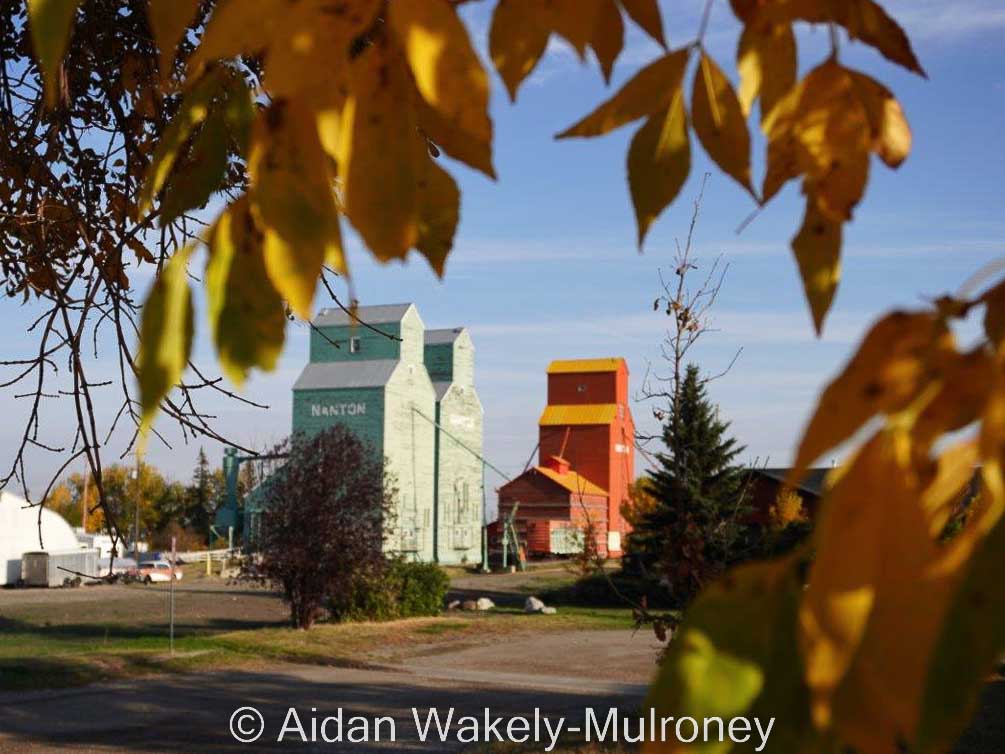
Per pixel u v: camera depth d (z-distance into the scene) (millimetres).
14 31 3400
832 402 584
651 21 868
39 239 3494
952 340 593
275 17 724
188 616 31734
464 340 52219
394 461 46375
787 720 627
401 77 734
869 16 885
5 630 27281
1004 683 10141
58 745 12953
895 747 549
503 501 54531
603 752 10109
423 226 882
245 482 44281
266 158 724
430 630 26516
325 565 26141
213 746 12773
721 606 665
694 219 7762
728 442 12094
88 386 3311
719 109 886
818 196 906
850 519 572
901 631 551
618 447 56188
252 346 746
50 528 49344
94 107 3598
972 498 608
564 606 34250
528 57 814
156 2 815
